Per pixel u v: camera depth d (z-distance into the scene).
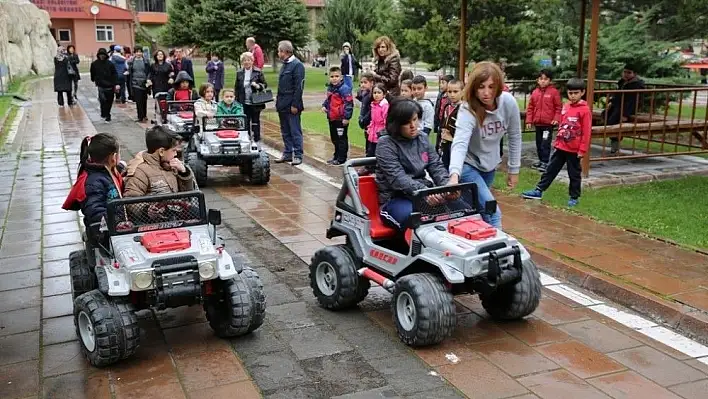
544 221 7.01
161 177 4.51
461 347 4.28
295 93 10.51
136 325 3.98
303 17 29.89
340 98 9.91
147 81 17.11
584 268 5.52
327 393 3.72
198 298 4.00
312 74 37.91
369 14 37.03
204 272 4.00
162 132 4.53
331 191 8.86
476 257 4.04
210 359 4.14
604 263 5.65
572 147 7.50
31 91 26.27
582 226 6.81
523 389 3.75
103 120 16.83
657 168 9.77
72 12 52.84
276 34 28.58
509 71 16.22
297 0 30.45
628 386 3.79
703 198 8.02
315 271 4.95
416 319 4.12
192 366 4.05
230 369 4.01
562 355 4.17
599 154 11.16
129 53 26.28
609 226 6.80
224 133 9.22
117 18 54.31
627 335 4.47
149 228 4.24
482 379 3.86
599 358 4.13
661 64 13.95
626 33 13.87
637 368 4.01
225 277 4.09
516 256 4.17
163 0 62.81
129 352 3.98
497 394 3.70
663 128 10.09
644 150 11.64
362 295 4.84
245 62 11.51
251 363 4.08
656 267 5.55
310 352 4.22
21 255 6.26
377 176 4.73
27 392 3.76
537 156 11.03
